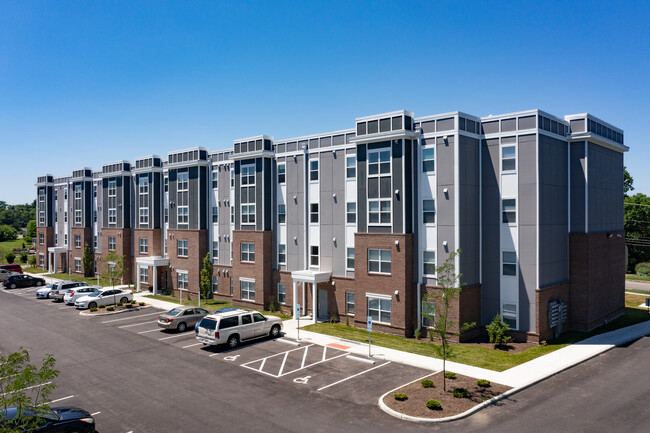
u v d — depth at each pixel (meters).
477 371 20.20
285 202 35.06
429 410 15.84
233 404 16.91
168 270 44.41
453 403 16.45
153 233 45.94
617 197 32.88
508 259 26.50
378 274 28.12
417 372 20.30
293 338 26.69
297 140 34.28
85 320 32.88
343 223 31.31
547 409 16.14
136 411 16.39
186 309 29.86
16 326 31.03
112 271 42.06
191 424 15.24
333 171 31.92
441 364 21.30
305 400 17.20
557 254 27.44
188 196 42.19
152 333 28.70
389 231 27.67
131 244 50.09
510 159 26.50
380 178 28.09
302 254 33.81
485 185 27.31
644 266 64.81
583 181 28.20
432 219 26.75
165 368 21.38
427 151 27.03
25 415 11.73
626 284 54.38
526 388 18.28
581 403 16.66
